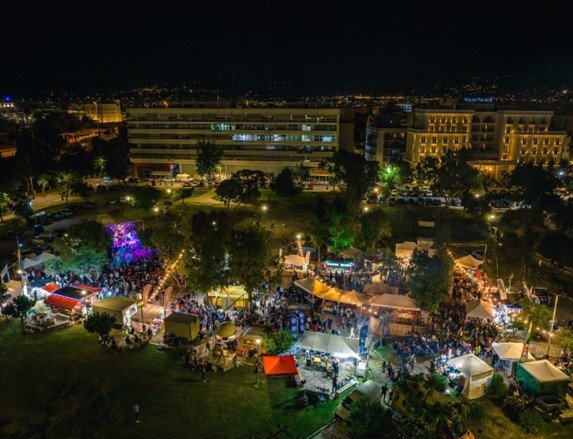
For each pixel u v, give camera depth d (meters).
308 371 41.34
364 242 68.38
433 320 49.78
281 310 51.16
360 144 188.38
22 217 94.31
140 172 153.88
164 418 34.53
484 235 86.50
